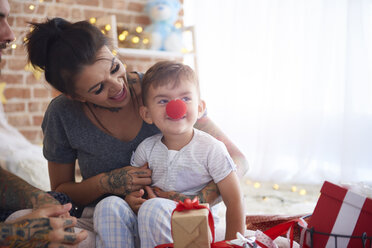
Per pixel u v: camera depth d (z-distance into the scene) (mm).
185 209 887
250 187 2783
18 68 2869
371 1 2557
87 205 1324
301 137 2893
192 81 1189
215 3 3518
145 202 1090
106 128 1294
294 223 1026
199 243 844
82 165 1346
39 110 3000
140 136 1311
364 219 890
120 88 1178
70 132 1292
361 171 2617
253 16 3232
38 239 905
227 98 3467
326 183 951
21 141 2182
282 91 3012
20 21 2498
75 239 938
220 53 3518
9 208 1142
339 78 2764
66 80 1161
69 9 2928
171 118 1156
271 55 3076
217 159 1167
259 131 3098
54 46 1153
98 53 1122
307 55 2879
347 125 2623
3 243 878
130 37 3059
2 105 2848
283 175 2924
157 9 3123
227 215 1148
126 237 1088
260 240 993
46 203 1030
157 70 1198
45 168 1968
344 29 2725
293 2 2938
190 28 3277
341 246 902
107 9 3150
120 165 1317
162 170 1222
